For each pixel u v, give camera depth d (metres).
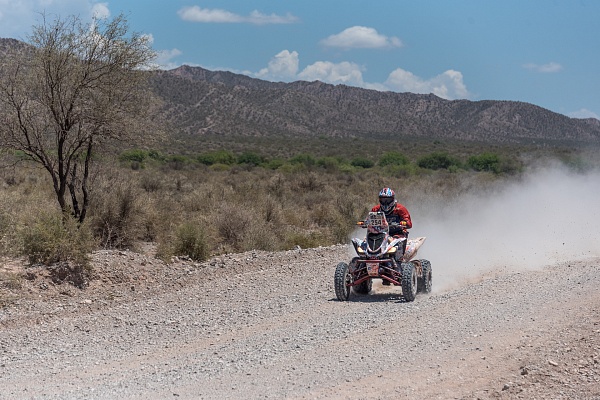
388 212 18.00
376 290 18.78
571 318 12.95
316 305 16.12
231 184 69.00
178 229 26.39
